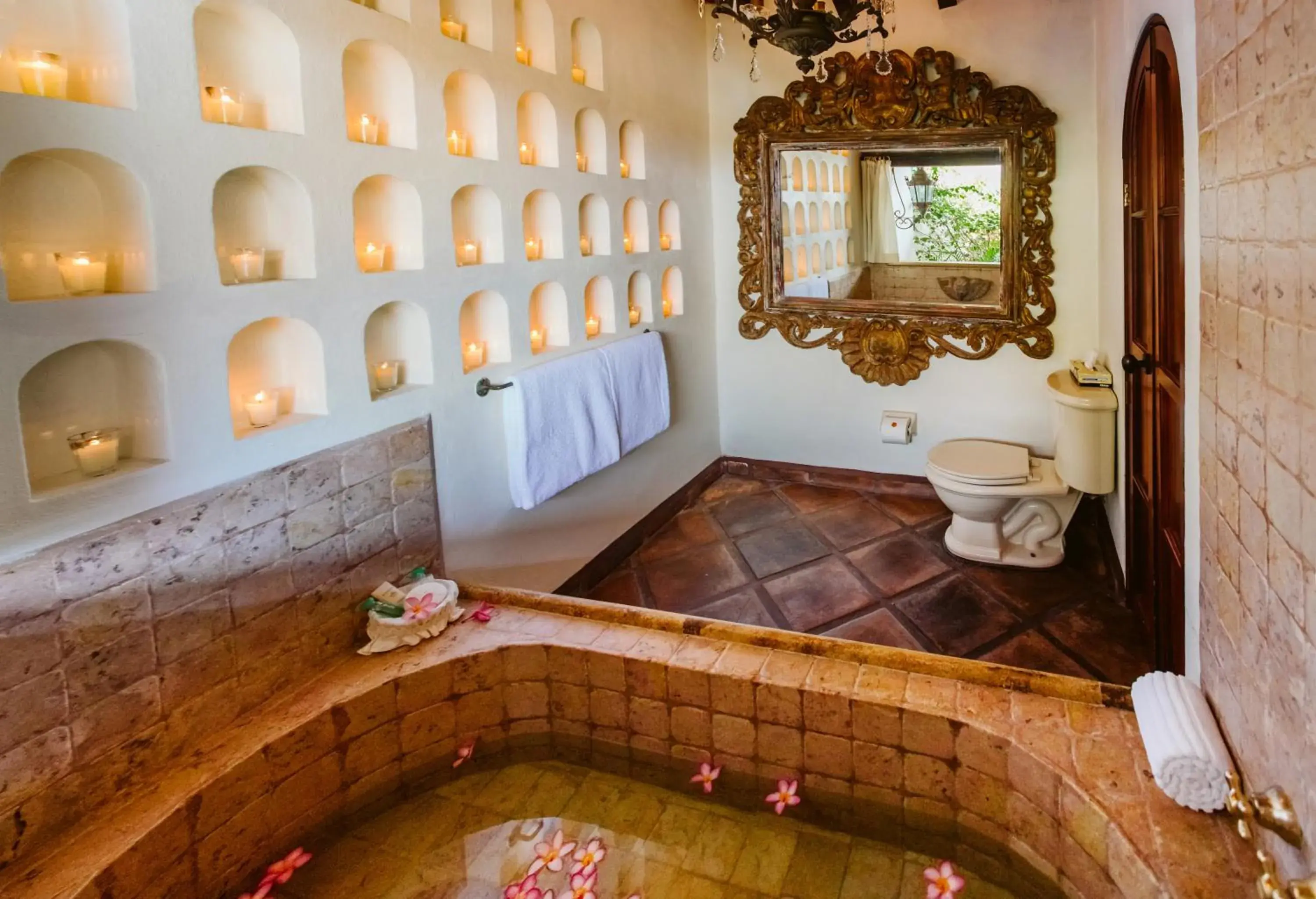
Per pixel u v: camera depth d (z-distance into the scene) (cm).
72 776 140
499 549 243
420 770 193
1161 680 153
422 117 202
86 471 145
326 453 186
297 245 179
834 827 175
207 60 166
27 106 126
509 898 158
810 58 253
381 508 202
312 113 175
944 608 259
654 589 283
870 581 280
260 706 174
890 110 328
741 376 387
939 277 338
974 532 292
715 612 264
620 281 295
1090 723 159
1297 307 92
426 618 198
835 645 187
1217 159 126
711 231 373
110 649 145
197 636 160
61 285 145
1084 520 318
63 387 148
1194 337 154
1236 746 127
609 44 282
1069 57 303
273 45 173
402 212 205
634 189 303
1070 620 247
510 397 237
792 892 157
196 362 156
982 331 335
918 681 176
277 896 159
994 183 321
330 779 176
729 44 354
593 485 287
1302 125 88
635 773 196
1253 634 115
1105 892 137
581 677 197
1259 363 107
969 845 167
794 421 381
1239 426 118
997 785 160
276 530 175
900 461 365
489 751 203
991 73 314
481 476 234
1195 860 124
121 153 139
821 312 362
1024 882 158
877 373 358
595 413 266
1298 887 90
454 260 216
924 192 333
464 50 214
